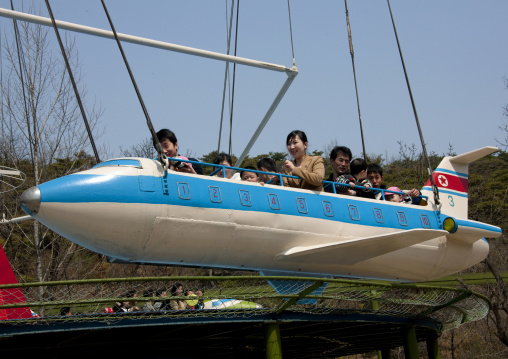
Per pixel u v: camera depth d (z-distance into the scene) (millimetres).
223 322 11406
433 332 17609
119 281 9305
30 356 12875
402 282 15586
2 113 25109
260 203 12609
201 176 12219
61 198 11039
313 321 13109
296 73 15000
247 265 12961
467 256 16312
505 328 25797
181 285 11898
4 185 25234
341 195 14133
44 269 23406
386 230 14414
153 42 13445
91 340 12492
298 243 13109
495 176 44531
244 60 14523
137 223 11391
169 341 14383
